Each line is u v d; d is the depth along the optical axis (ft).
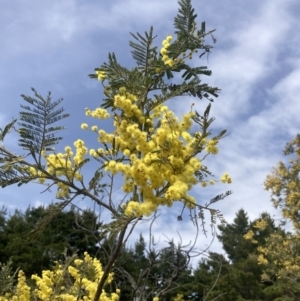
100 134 10.21
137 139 9.29
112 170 9.07
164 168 8.98
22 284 12.51
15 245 66.18
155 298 15.56
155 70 10.84
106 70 10.27
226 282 72.49
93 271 12.55
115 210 9.50
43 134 8.95
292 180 55.01
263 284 74.79
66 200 9.78
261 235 94.43
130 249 39.81
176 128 9.43
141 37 10.50
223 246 97.76
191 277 76.38
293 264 53.52
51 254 66.69
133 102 10.45
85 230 16.65
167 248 16.26
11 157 9.00
